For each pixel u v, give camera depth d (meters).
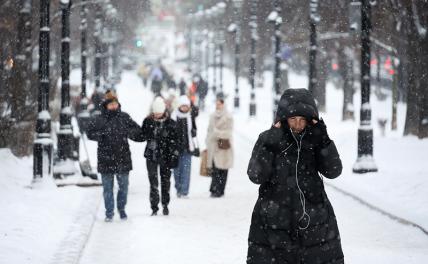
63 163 39.81
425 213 29.25
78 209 31.22
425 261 21.33
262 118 102.12
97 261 22.25
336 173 14.70
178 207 32.84
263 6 114.88
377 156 48.31
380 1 66.88
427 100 56.22
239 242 24.58
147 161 30.19
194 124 36.62
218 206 33.12
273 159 14.74
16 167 43.00
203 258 22.14
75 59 133.75
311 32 55.62
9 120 48.03
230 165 36.66
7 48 50.16
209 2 158.25
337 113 109.06
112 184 29.12
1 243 23.06
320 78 105.50
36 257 21.92
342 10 80.38
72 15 82.38
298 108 14.48
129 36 137.38
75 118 88.25
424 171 37.78
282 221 14.45
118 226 28.06
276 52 75.56
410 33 58.75
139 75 191.25
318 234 14.41
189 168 36.53
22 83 49.44
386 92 142.75
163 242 24.44
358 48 89.75
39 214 28.75
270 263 14.44
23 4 49.16
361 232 26.45
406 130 60.28
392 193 34.72
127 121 29.23
